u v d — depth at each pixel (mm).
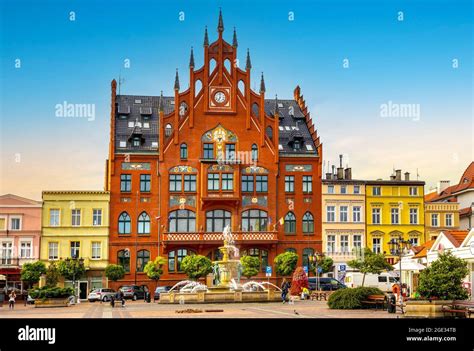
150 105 92875
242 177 87562
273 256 86062
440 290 36969
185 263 77125
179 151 86688
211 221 86250
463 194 96312
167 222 85438
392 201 90250
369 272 70375
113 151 85500
